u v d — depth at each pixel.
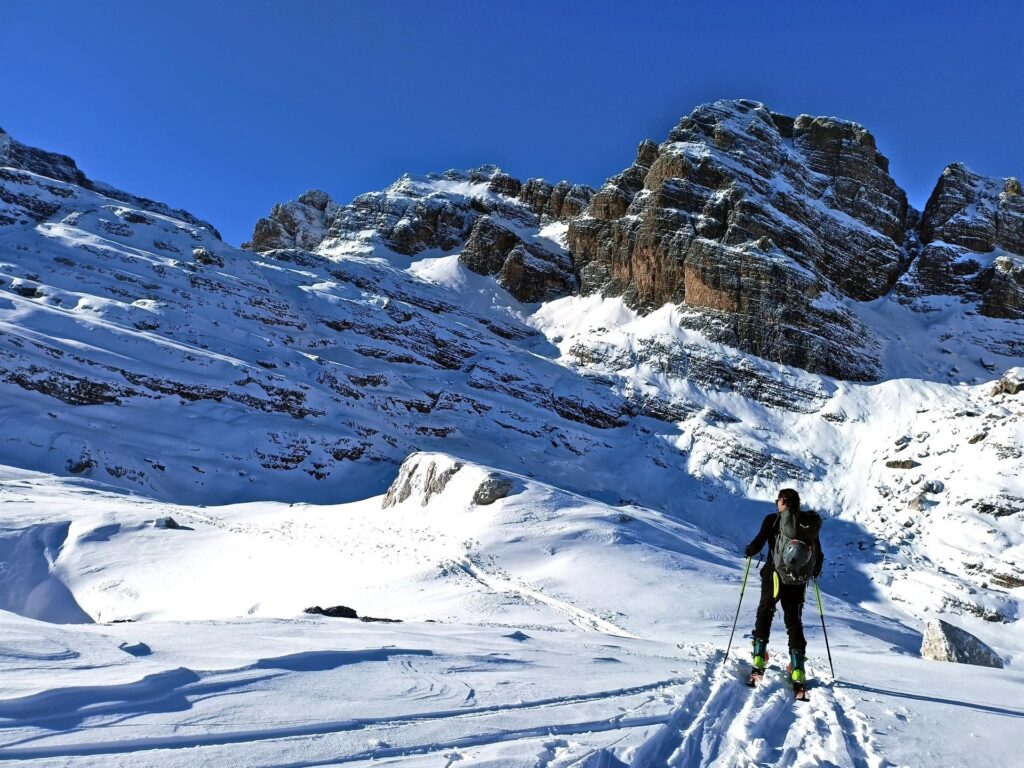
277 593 29.06
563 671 5.39
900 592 52.41
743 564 38.16
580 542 34.88
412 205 153.12
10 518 33.97
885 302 112.62
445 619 22.83
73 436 56.09
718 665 6.82
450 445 77.00
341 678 4.04
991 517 59.94
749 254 100.19
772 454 79.00
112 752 2.46
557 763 2.92
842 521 67.62
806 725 4.59
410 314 100.75
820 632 25.12
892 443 77.56
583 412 88.88
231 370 70.88
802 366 94.25
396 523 41.19
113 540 33.50
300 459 65.88
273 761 2.58
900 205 126.75
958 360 99.06
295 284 104.00
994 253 115.88
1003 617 48.00
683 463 80.31
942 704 5.72
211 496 57.94
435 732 3.20
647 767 3.23
